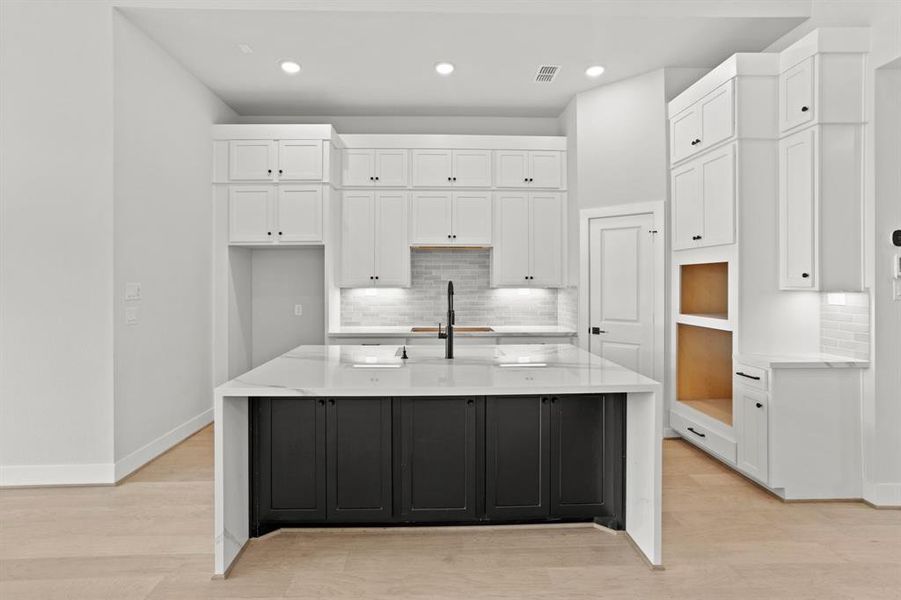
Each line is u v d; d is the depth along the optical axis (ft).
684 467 12.12
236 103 16.96
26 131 11.00
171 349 13.56
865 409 10.08
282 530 8.85
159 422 12.98
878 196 9.86
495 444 8.64
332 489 8.57
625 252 15.10
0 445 11.02
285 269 18.44
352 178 17.28
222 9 11.28
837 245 10.05
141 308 12.19
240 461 8.13
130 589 7.15
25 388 11.05
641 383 7.74
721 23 11.94
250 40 12.71
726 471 11.89
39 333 11.05
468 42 12.85
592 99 15.80
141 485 11.05
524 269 17.42
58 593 7.06
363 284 17.35
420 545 8.36
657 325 14.35
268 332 18.45
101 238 11.10
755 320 11.07
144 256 12.32
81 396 11.08
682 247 13.34
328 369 8.88
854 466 10.20
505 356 10.30
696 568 7.67
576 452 8.77
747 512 9.66
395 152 17.28
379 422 8.57
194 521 9.28
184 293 14.28
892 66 9.72
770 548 8.29
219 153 16.11
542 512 8.73
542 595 6.99
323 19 11.74
